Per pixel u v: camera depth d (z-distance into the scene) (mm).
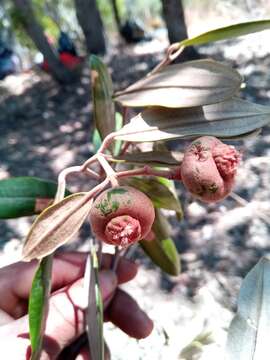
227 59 811
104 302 195
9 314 198
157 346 261
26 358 155
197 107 126
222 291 397
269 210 481
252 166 545
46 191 153
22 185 152
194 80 127
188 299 402
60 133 750
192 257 451
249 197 503
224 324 251
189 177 110
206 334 210
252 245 451
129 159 128
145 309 397
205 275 425
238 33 133
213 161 110
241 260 435
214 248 455
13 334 162
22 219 556
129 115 181
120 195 109
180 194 506
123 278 216
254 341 115
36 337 123
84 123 765
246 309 118
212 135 122
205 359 200
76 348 189
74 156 679
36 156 698
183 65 131
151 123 126
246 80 729
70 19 1312
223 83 123
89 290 158
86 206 116
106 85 153
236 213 490
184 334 245
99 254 178
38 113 833
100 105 151
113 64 954
